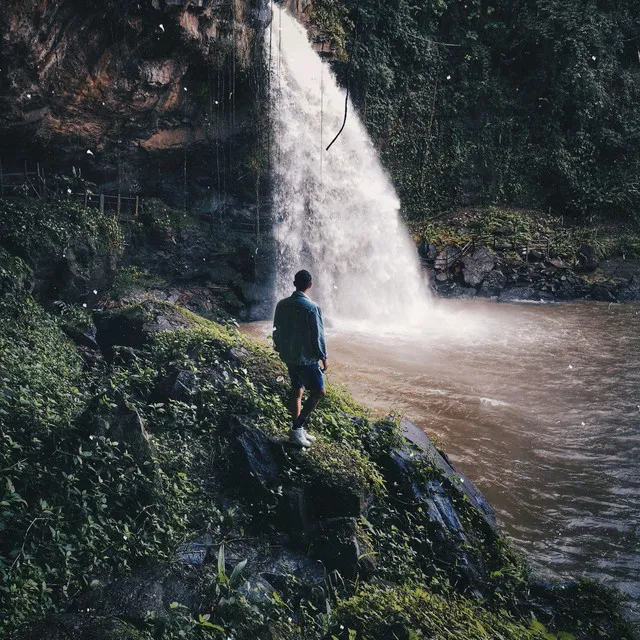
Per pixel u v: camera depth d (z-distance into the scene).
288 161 20.97
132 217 18.20
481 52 26.53
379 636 5.52
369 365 14.55
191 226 18.86
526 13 26.97
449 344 16.61
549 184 26.81
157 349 9.26
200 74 18.12
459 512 7.84
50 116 15.58
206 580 5.69
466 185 26.30
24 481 5.99
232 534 6.50
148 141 18.05
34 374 8.38
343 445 7.77
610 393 13.20
